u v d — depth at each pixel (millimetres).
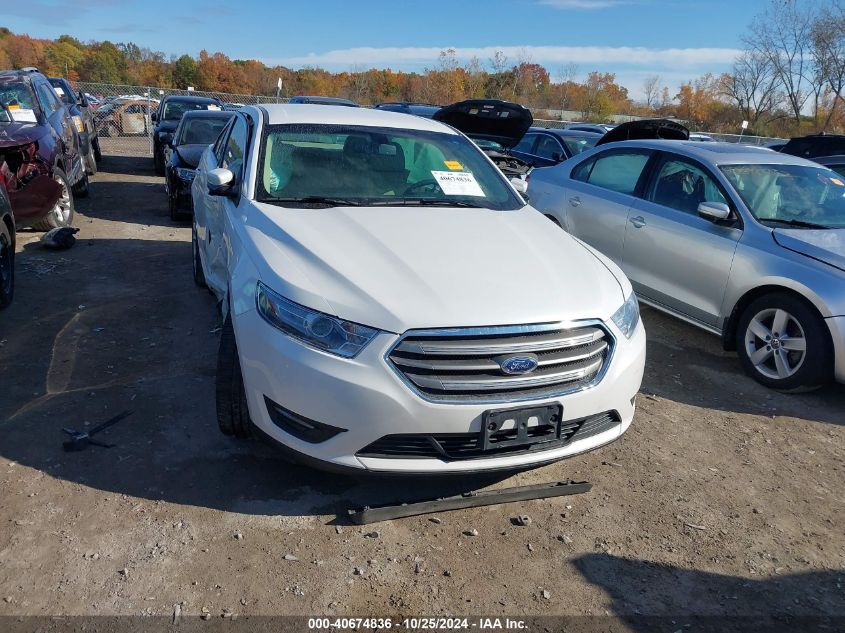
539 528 3127
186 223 9320
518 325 2852
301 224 3422
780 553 3064
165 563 2727
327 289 2902
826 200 5398
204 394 4141
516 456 2943
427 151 4441
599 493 3443
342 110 4730
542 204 7027
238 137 4723
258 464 3449
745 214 5102
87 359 4566
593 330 3057
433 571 2799
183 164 9023
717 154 5668
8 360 4492
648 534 3141
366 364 2754
